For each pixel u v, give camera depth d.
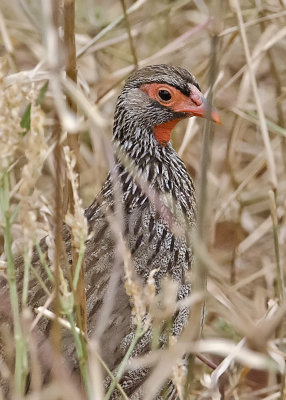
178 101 9.34
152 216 8.92
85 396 7.70
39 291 8.46
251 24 11.31
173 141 11.89
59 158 6.71
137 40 12.88
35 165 6.29
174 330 8.68
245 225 12.01
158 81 9.28
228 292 8.40
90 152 11.95
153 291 6.77
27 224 6.39
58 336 6.81
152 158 9.30
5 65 6.41
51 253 8.03
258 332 6.29
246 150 12.94
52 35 6.95
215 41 7.08
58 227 6.66
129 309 8.31
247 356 6.84
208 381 7.68
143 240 8.78
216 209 11.61
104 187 9.39
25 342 6.52
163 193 9.18
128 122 9.36
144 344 8.36
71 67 7.52
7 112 6.34
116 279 7.63
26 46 12.46
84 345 6.73
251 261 11.89
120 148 9.39
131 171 9.20
